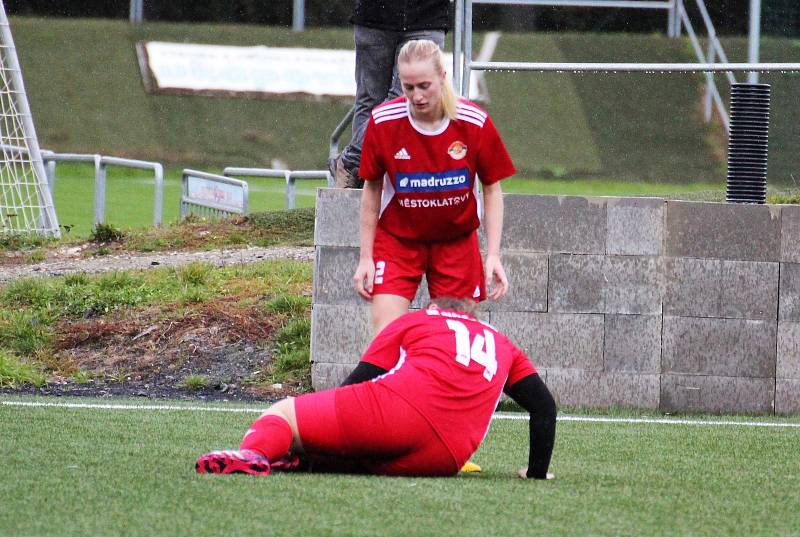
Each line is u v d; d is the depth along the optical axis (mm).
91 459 19031
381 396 17469
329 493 16156
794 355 30109
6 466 18125
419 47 18984
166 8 128000
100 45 124375
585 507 15938
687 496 17094
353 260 30156
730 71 31047
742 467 20312
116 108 116250
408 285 20344
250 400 30125
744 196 31734
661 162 86000
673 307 30047
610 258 29969
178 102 117812
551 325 30000
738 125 31750
